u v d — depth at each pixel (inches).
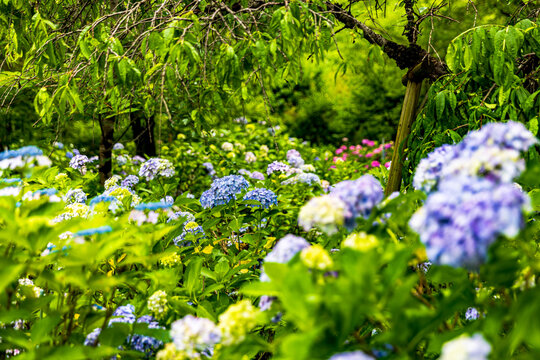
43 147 191.8
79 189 135.8
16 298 75.5
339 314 47.0
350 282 45.5
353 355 43.3
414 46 139.9
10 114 242.4
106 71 102.0
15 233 61.9
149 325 78.5
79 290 77.4
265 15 153.4
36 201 68.9
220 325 56.2
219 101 117.3
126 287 95.2
